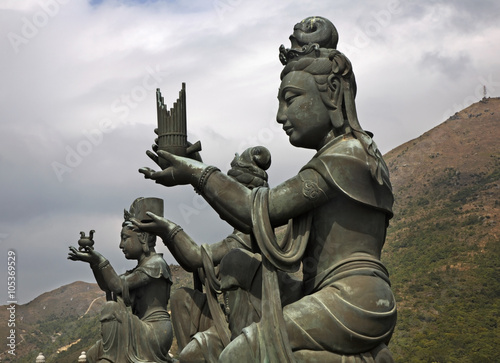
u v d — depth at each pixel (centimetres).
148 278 902
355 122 461
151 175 492
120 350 856
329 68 470
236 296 504
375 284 424
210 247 582
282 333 416
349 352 415
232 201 454
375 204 439
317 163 446
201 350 513
